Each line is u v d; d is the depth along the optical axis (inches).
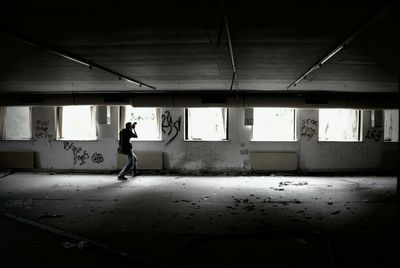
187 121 435.8
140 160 436.1
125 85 365.4
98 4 130.0
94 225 206.2
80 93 422.9
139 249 163.9
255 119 430.0
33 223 204.8
